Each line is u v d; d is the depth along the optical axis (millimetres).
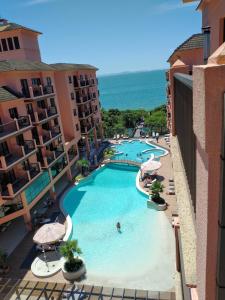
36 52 43656
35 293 19141
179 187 7031
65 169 38094
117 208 31922
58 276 21250
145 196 33656
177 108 9648
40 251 24578
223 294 3301
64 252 21141
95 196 35531
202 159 3322
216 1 11133
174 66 11234
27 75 31359
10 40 39844
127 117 73250
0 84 28641
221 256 3160
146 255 23078
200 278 3807
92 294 18188
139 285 19656
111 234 26812
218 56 2824
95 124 55406
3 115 26234
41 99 32938
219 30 10828
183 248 4840
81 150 51656
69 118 43625
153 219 28312
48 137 33969
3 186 25594
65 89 42562
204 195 3271
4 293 19734
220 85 2660
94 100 56469
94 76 57562
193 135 4973
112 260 22938
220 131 2781
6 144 26969
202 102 2867
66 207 33219
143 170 36844
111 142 60156
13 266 22984
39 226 28734
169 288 19047
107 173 43094
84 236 26891
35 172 29453
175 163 8695
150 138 60219
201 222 3566
